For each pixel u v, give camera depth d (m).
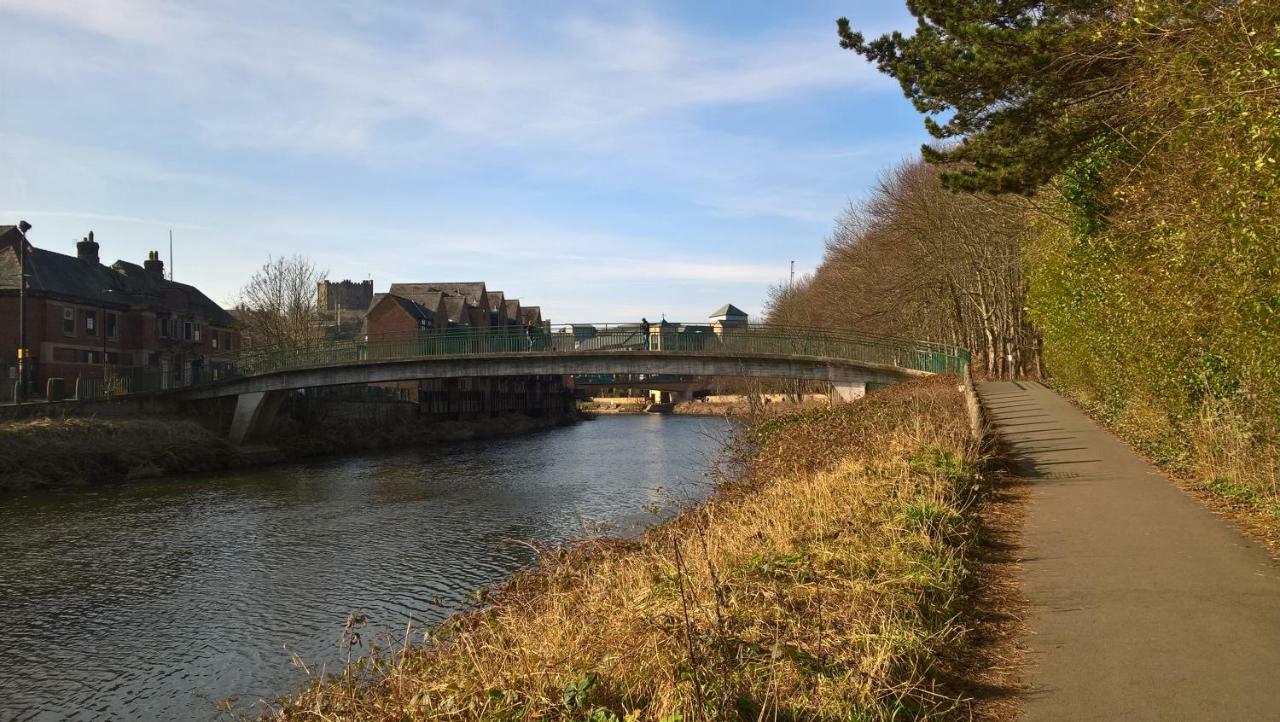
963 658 5.36
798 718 4.32
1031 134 15.50
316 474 35.00
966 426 15.16
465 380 67.88
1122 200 12.82
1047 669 5.09
